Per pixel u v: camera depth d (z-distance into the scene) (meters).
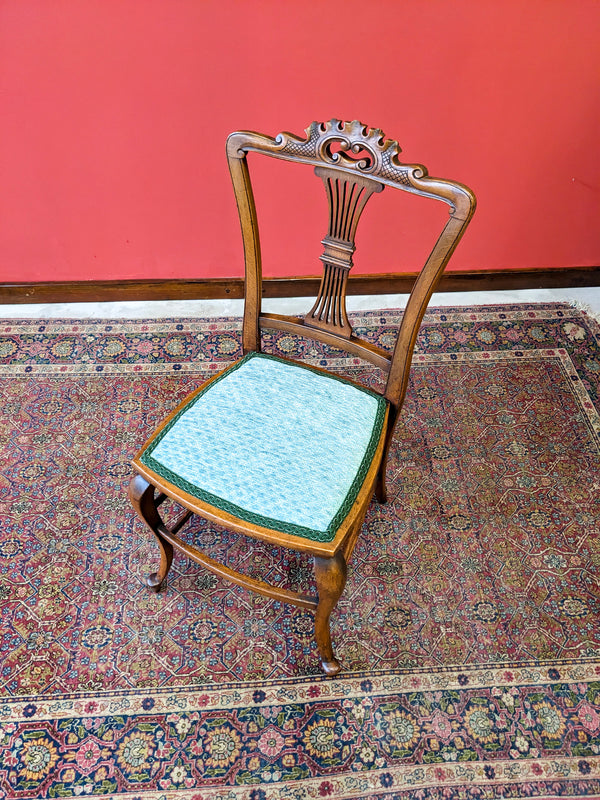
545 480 1.79
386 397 1.36
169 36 1.73
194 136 1.96
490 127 1.98
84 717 1.33
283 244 2.26
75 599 1.52
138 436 1.88
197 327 2.26
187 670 1.41
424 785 1.25
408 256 2.31
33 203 2.10
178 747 1.30
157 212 2.14
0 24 1.69
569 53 1.81
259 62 1.81
